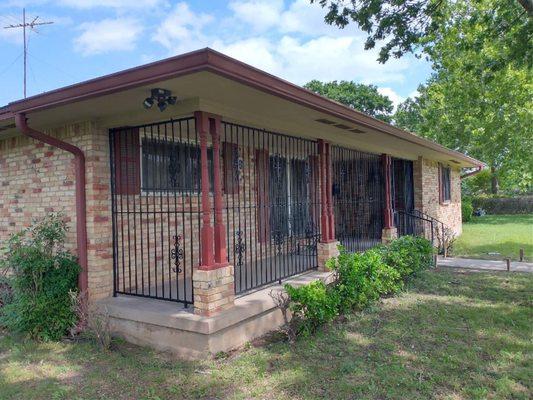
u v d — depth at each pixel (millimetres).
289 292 5246
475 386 3891
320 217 8148
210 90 4371
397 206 12602
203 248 4852
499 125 17922
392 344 4977
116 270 5816
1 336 5660
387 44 9539
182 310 5004
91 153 5602
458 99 19562
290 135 6984
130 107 5016
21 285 5371
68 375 4355
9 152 6773
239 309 4984
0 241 6918
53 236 5656
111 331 5348
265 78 4145
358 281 6227
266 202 8320
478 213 29156
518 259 11156
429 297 7215
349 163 10812
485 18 10266
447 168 16016
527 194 35094
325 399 3686
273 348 4914
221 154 7680
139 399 3803
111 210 5809
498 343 5008
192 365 4473
